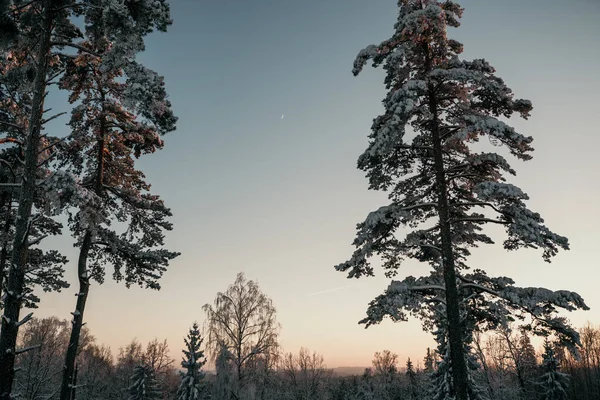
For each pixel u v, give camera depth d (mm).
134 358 64312
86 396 48594
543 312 9938
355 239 11656
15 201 15828
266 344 24953
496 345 34406
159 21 10031
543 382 43844
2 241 14961
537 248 10547
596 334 64000
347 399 67000
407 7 12031
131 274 17219
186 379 34250
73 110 14727
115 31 9805
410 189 13688
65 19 11836
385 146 10367
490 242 13586
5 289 8969
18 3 9945
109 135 16047
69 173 9086
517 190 9797
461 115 11922
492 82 10797
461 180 13023
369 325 11109
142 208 16828
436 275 13125
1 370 8336
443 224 11562
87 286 14328
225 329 25141
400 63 11164
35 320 40219
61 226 19031
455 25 12188
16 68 10898
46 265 18734
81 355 60562
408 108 9617
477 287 11492
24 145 10602
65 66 11977
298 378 49406
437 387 31484
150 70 10047
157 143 15258
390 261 13133
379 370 68812
